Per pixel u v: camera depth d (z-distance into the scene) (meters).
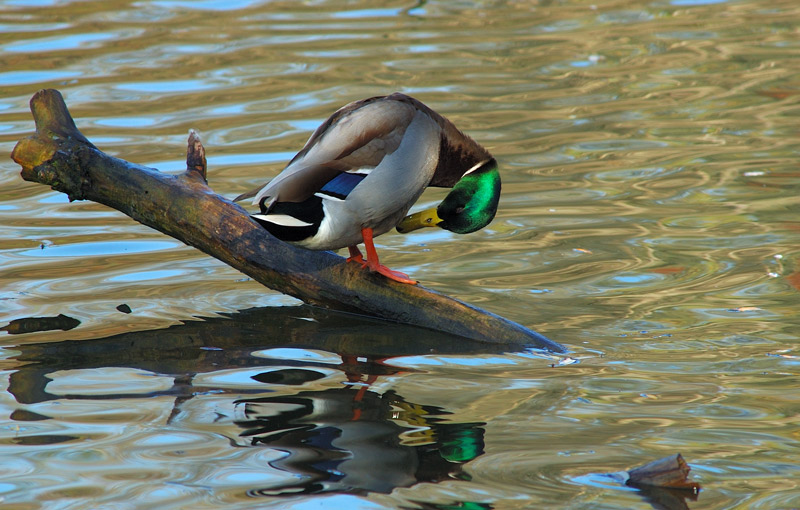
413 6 22.98
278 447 6.48
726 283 9.60
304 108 15.99
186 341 8.49
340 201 7.98
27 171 9.16
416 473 6.12
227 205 9.16
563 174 13.28
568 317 8.91
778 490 5.91
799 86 16.84
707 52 19.12
